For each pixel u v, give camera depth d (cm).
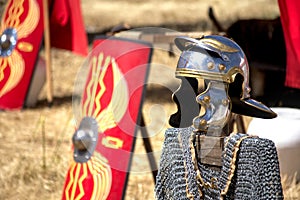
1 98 1135
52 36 1180
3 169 861
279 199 420
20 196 771
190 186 443
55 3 1150
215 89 435
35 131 1046
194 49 438
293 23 753
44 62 1204
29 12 1139
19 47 1137
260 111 441
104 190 620
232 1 2447
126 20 2277
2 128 1063
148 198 749
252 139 425
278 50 957
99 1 2902
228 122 442
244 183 425
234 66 434
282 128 787
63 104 1218
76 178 637
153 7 2602
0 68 1134
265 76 955
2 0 1566
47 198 765
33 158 903
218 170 438
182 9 2475
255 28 972
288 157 781
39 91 1202
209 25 2012
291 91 928
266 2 2372
